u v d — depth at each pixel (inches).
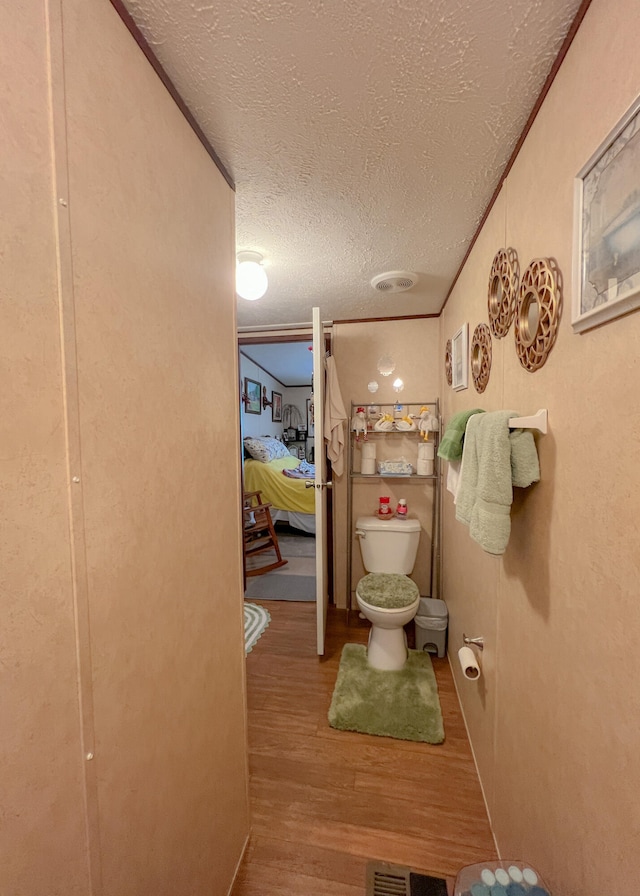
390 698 66.7
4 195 15.7
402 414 96.8
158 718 27.5
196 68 28.1
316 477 80.1
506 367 41.6
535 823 32.9
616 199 21.2
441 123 34.0
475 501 36.7
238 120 33.1
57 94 18.4
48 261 18.0
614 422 22.2
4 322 15.8
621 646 21.5
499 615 43.5
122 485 23.6
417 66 28.3
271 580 121.3
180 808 30.5
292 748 57.4
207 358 35.2
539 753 32.4
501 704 42.4
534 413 33.9
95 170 20.9
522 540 36.6
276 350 174.4
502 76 29.5
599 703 23.6
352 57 27.5
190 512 32.2
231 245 40.8
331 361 94.3
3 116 15.7
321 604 79.5
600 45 22.7
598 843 23.4
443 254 60.8
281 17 24.6
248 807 44.5
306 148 36.8
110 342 22.3
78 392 20.0
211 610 36.1
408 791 50.6
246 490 164.2
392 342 97.0
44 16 17.7
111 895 22.6
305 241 56.2
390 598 73.4
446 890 39.6
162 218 27.7
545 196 31.0
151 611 26.7
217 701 37.3
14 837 16.5
